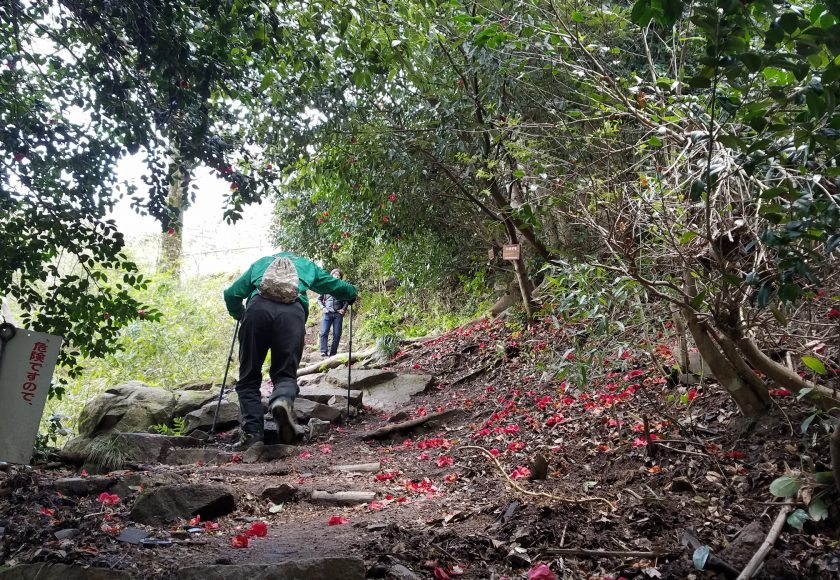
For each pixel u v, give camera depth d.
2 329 2.62
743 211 2.93
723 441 3.53
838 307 3.37
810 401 3.19
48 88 4.09
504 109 6.34
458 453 4.75
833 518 2.64
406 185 7.81
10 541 2.75
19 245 4.26
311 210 11.67
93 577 2.34
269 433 5.78
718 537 2.71
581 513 3.04
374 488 4.02
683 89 4.30
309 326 14.37
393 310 12.18
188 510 3.32
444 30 5.99
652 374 4.71
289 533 3.14
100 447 4.78
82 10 3.33
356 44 4.24
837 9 1.85
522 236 7.91
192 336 10.61
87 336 4.73
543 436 4.53
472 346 8.15
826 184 2.84
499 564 2.66
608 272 3.73
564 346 5.64
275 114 6.06
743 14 1.94
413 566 2.62
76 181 4.05
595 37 5.47
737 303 2.92
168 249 13.71
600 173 4.68
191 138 3.83
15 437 2.60
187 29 3.62
